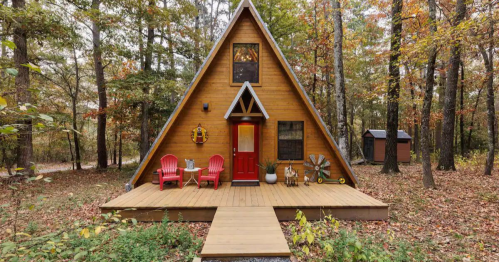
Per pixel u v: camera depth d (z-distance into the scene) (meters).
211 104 8.30
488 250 4.38
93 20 10.27
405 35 13.10
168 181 8.01
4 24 9.27
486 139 21.27
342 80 9.83
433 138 25.56
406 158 16.88
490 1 6.43
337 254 3.85
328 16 16.22
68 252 2.70
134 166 17.86
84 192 9.04
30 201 7.32
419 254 4.13
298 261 3.84
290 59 17.02
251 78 8.40
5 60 10.56
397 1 11.04
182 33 12.98
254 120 8.26
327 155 8.35
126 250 3.92
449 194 7.82
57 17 9.20
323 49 16.14
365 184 9.68
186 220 5.79
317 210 5.84
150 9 11.41
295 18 17.05
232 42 8.29
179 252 4.24
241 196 6.62
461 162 13.49
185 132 8.27
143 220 5.73
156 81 12.17
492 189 8.24
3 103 1.67
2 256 2.18
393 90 11.64
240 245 4.07
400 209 6.61
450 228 5.32
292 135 8.40
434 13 8.09
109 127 18.59
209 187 7.66
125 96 11.39
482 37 7.06
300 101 8.34
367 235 4.95
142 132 12.90
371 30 17.22
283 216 5.85
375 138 17.73
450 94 11.97
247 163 8.42
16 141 10.00
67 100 16.64
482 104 19.56
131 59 12.05
